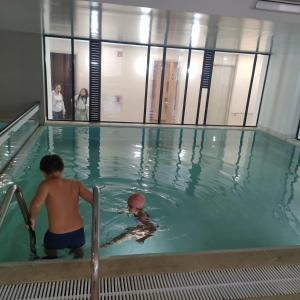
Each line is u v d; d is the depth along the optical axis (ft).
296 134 27.53
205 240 10.96
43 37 25.50
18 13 15.24
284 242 11.18
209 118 33.83
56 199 7.51
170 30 18.43
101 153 20.11
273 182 17.12
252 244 10.94
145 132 27.37
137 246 10.14
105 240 10.30
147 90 29.58
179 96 31.53
